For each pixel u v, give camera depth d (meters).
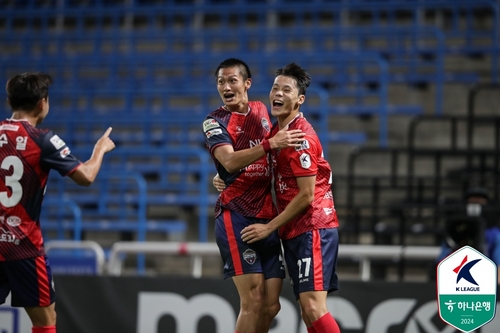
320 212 17.48
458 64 47.12
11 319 24.27
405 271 32.94
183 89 45.09
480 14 51.41
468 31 47.22
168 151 37.03
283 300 23.52
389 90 45.12
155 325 24.23
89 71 51.59
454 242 20.91
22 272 16.52
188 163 41.91
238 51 50.84
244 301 17.56
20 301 16.67
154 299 24.34
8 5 58.38
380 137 40.59
